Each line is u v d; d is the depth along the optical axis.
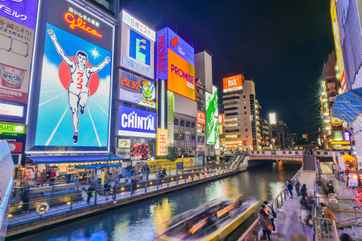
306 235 12.55
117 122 43.06
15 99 28.08
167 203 26.69
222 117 121.25
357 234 12.38
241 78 127.88
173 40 63.44
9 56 27.89
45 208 17.64
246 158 68.88
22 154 27.98
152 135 50.88
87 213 20.00
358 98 10.01
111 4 45.22
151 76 53.44
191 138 68.25
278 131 179.25
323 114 85.62
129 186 27.55
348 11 23.48
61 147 32.41
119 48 45.66
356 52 21.02
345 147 58.25
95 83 38.66
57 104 32.47
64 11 34.94
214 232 14.91
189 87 69.00
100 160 33.97
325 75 78.50
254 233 14.25
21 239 15.60
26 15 30.05
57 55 33.22
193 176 39.88
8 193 7.55
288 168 76.50
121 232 17.70
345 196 21.48
